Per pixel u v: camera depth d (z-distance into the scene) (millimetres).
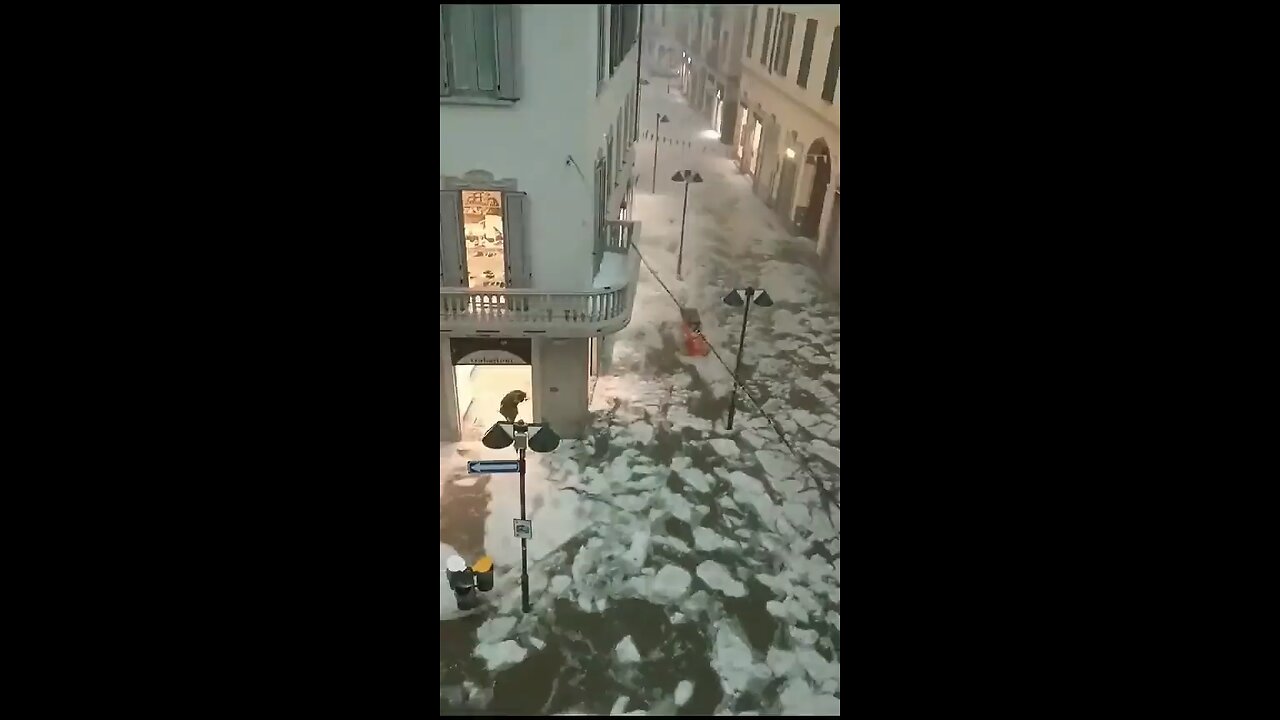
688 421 11219
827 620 8219
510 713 7090
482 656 7645
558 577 8617
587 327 9289
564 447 10508
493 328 9227
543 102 8141
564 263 9008
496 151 8383
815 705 7238
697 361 12461
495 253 9141
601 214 9781
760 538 9312
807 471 10359
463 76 7996
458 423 10219
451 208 8617
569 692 7328
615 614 8203
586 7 7699
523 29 7785
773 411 11422
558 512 9508
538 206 8680
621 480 10070
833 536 9367
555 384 10180
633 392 11805
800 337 12914
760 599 8469
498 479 9891
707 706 7250
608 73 9406
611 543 9125
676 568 8820
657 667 7633
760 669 7641
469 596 7973
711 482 10133
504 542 9047
